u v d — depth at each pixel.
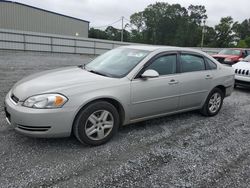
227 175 2.90
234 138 4.03
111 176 2.75
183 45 76.81
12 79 8.09
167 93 4.10
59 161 3.00
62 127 3.11
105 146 3.47
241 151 3.55
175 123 4.58
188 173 2.90
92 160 3.07
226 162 3.21
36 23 31.69
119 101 3.52
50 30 33.53
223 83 5.13
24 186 2.48
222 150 3.56
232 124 4.72
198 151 3.48
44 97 3.05
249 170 3.04
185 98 4.44
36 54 20.84
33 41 22.72
